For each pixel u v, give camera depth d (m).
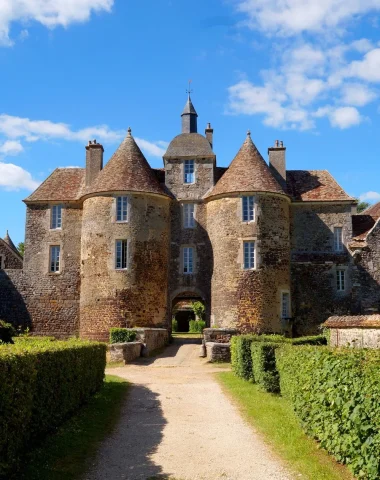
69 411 11.58
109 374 20.09
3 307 32.00
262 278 28.56
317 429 8.93
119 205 29.58
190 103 34.78
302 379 10.24
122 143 31.39
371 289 27.94
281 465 8.25
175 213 31.52
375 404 6.68
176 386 16.86
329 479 7.33
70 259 32.31
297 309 30.66
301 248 31.44
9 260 37.12
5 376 7.15
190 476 7.86
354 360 8.04
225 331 26.62
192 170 32.09
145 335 25.86
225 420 11.81
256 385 16.12
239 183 29.41
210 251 30.72
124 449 9.45
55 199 32.75
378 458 6.51
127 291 28.70
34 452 8.56
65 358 11.02
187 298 36.22
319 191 32.41
